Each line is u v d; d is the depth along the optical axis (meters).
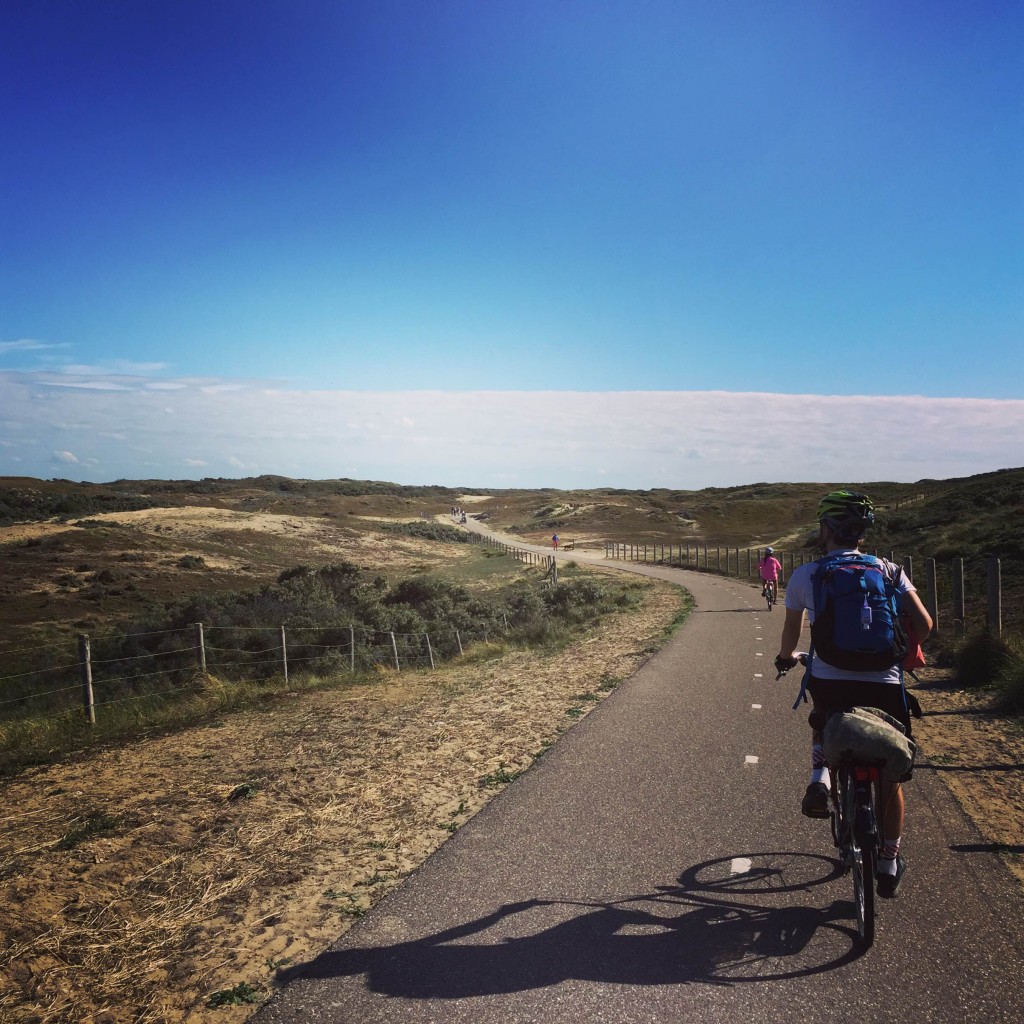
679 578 42.66
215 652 17.66
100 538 64.38
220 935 3.58
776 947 3.27
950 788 5.43
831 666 3.48
